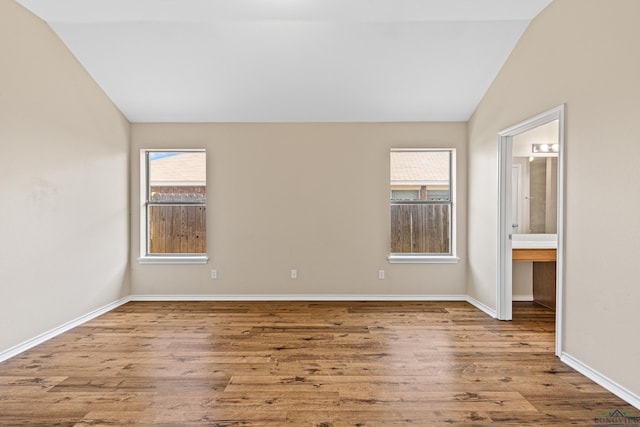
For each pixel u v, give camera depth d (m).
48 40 3.44
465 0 3.08
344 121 4.85
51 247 3.48
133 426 2.03
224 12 3.27
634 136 2.25
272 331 3.63
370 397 2.35
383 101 4.51
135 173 4.88
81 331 3.64
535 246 4.27
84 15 3.29
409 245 4.96
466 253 4.88
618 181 2.38
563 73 2.90
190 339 3.41
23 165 3.16
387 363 2.87
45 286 3.40
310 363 2.87
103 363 2.87
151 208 5.00
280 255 4.88
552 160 4.78
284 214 4.88
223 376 2.64
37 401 2.30
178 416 2.13
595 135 2.57
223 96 4.43
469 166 4.80
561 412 2.18
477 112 4.55
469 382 2.55
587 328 2.65
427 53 3.79
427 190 5.00
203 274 4.88
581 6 2.70
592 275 2.60
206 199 4.86
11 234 3.04
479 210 4.50
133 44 3.69
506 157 3.96
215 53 3.81
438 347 3.20
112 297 4.48
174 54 3.82
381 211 4.88
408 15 3.30
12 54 3.04
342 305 4.62
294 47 3.73
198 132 4.86
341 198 4.87
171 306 4.57
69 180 3.72
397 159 4.96
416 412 2.18
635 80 2.25
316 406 2.24
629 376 2.29
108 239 4.39
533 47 3.34
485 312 4.29
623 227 2.34
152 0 3.10
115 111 4.52
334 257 4.88
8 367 2.80
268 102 4.53
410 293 4.89
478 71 4.00
